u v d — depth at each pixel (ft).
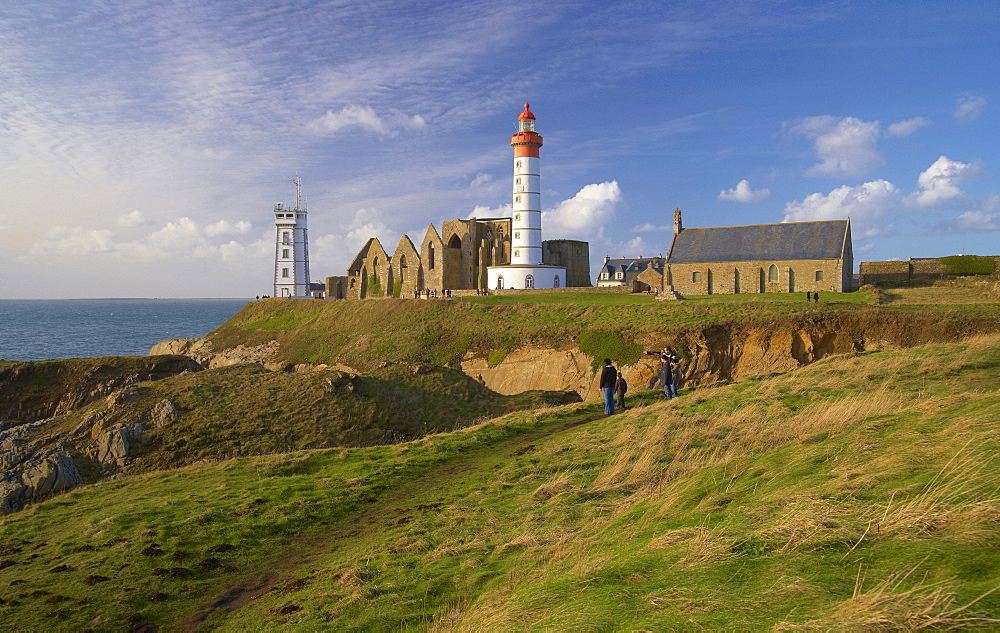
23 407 182.09
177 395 126.21
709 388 102.89
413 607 37.70
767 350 181.16
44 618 44.04
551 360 212.64
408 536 51.52
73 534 61.05
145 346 494.18
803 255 256.52
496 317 252.01
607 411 92.22
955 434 36.52
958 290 230.07
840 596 20.62
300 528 58.54
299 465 81.00
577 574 30.78
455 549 46.50
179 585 48.32
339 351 276.62
